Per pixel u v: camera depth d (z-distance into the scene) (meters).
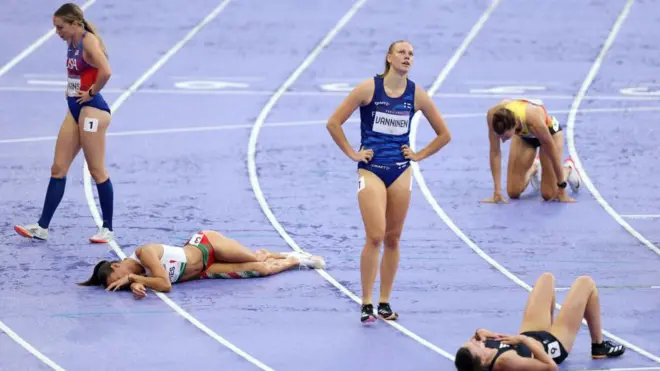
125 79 65.50
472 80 68.00
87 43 41.50
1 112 59.00
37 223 43.69
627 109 63.66
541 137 48.25
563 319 33.19
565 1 83.31
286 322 36.66
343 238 44.72
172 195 48.75
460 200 49.78
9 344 34.34
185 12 77.38
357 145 56.44
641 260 43.19
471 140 57.97
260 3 80.12
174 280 39.56
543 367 30.84
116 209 46.84
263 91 64.75
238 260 40.59
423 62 70.75
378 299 38.91
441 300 38.84
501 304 38.62
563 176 49.59
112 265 39.06
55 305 37.41
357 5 80.81
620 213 48.62
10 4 76.56
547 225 46.88
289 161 53.94
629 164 55.09
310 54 71.31
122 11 76.81
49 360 33.25
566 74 69.75
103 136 42.62
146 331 35.59
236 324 36.38
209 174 51.69
